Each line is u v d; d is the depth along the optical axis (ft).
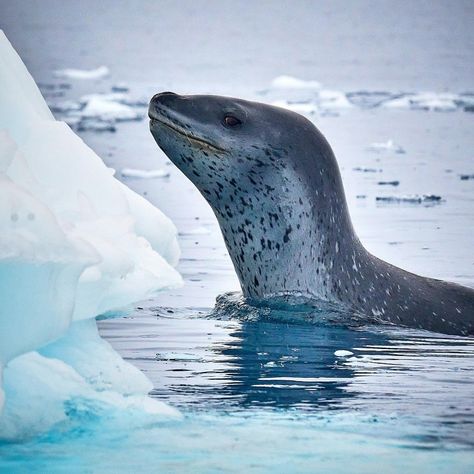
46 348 75.10
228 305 112.88
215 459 63.93
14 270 66.08
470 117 374.43
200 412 73.31
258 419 71.97
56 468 62.13
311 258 110.93
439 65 588.50
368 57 639.35
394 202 209.46
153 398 76.28
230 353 92.48
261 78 534.37
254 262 113.29
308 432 69.36
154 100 111.65
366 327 105.09
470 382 83.61
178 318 108.58
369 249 157.38
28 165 78.64
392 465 63.46
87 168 86.99
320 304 109.40
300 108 388.37
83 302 73.41
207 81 516.73
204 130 109.81
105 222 82.28
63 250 65.92
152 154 279.08
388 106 411.95
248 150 110.01
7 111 87.10
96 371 75.10
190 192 221.66
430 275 136.46
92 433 67.67
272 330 102.53
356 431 69.77
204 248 160.35
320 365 88.48
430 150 291.99
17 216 64.39
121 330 102.63
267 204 111.14
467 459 64.69
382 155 281.74
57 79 520.01
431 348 97.35
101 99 415.44
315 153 111.86
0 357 64.39
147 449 65.36
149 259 87.25
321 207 111.14
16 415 67.46
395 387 81.51
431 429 70.54
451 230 176.04
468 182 235.61
